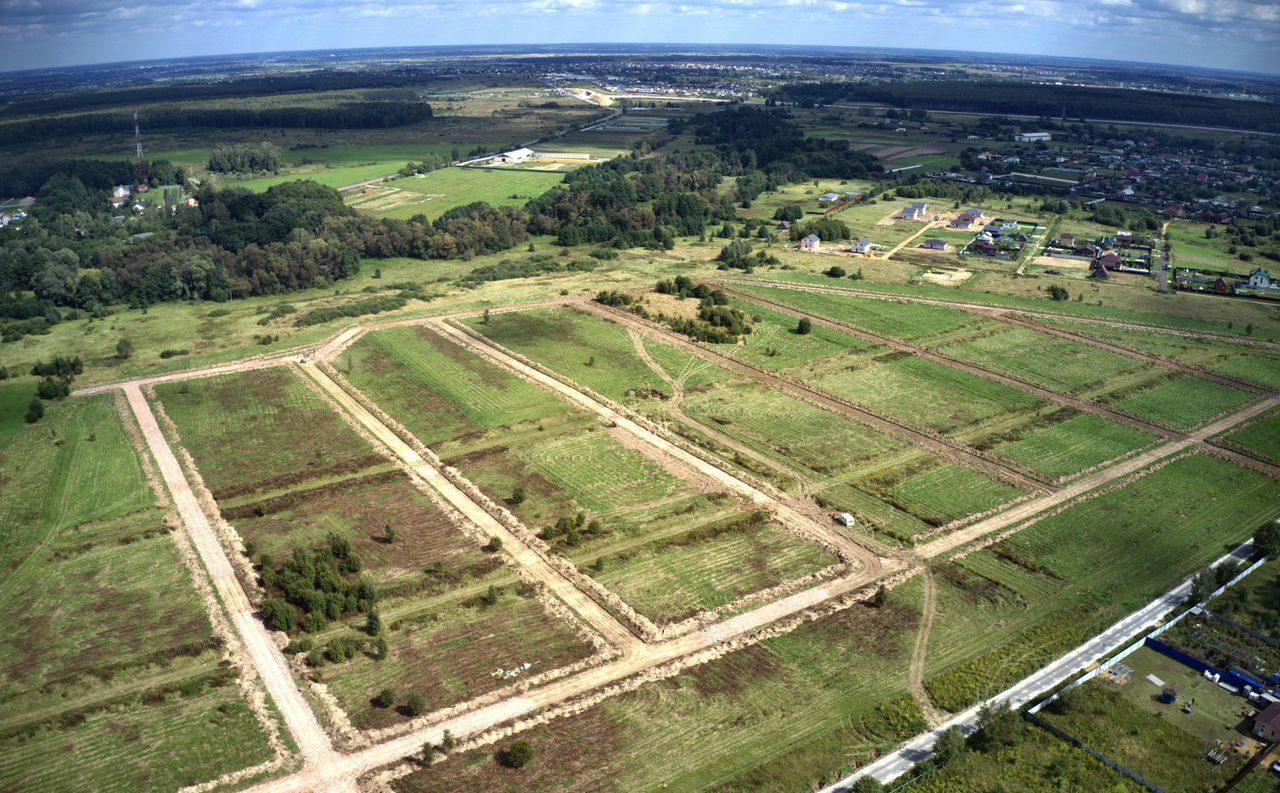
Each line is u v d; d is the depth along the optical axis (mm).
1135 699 78812
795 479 118062
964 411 140500
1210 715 77000
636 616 88875
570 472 119375
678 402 142875
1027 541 103750
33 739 73062
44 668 81250
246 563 97688
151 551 100688
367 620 87938
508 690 78812
